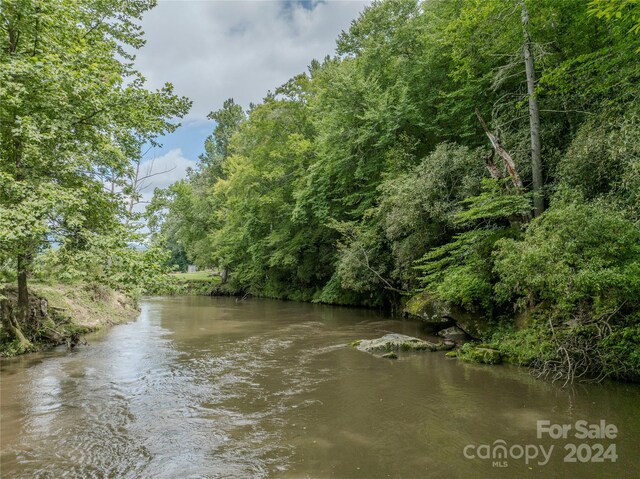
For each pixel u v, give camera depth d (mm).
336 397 7371
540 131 13078
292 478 4504
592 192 10016
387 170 18234
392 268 19000
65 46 11203
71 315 14727
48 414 6605
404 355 10875
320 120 24625
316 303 27094
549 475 4527
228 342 12906
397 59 20047
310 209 25750
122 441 5547
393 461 4902
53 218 9617
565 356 8297
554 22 12188
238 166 31609
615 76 9867
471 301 12164
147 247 10508
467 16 13188
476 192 13367
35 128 9008
